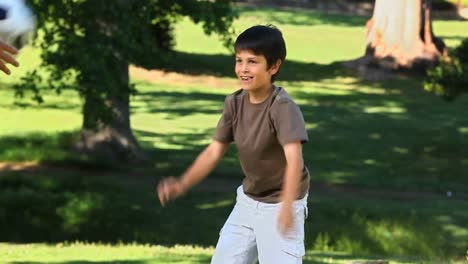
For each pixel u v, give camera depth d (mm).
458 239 22062
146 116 36125
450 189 28281
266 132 6613
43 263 13133
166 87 41938
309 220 22719
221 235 6992
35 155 28156
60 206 23109
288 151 6504
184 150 30906
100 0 21797
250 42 6551
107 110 22688
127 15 22359
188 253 14602
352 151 32625
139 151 28922
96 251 14570
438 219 23047
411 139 34812
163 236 22266
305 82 45469
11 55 5984
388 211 23469
